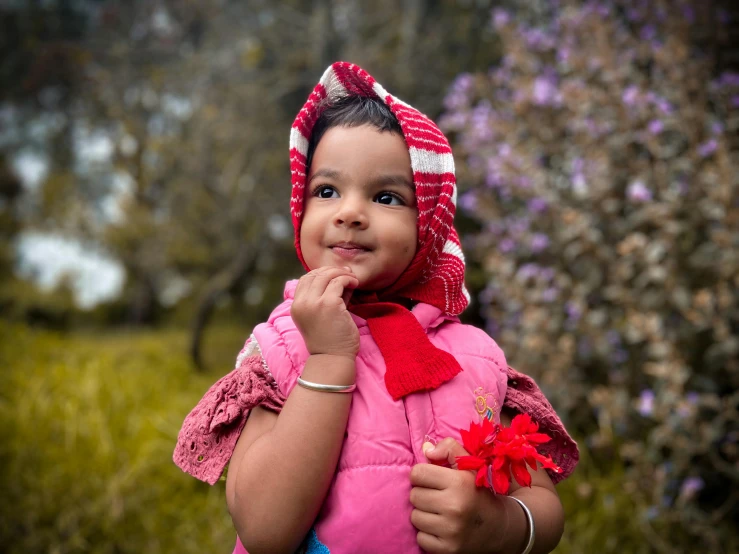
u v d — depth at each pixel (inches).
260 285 333.4
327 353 44.7
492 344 52.0
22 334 238.1
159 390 187.3
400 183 49.0
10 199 520.4
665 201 116.1
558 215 132.2
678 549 102.0
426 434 45.4
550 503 49.4
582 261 126.6
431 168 50.1
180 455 49.7
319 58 244.5
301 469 42.3
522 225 140.0
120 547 112.7
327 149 49.4
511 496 48.3
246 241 264.5
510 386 54.0
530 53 152.7
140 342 323.3
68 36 316.2
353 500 43.3
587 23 135.4
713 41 134.3
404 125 49.6
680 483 108.3
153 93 300.5
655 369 105.0
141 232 430.9
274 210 252.2
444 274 52.1
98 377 185.8
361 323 49.5
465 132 155.5
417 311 50.4
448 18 231.9
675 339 110.4
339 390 43.8
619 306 128.8
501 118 149.9
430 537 42.3
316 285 45.9
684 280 115.7
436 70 224.4
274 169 260.1
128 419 157.4
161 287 506.3
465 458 41.5
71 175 454.6
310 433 42.7
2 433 141.4
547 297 128.8
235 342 299.3
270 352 48.4
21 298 465.7
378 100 53.2
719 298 107.6
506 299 140.4
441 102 216.1
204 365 238.8
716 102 124.7
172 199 341.4
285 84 253.8
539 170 138.9
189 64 279.6
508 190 140.6
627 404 117.0
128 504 119.8
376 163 48.4
